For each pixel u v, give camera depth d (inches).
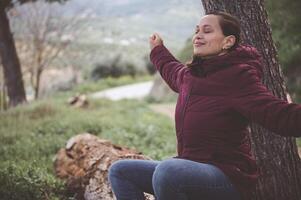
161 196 124.6
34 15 986.7
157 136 461.7
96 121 495.2
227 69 124.3
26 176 235.1
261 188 182.2
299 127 113.8
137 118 617.6
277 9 703.1
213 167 123.6
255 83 121.7
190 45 1019.3
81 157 244.1
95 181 217.6
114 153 228.4
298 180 184.5
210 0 184.1
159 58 156.3
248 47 130.4
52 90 1294.3
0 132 438.3
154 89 981.8
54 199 224.2
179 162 123.3
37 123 491.2
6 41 700.0
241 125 125.6
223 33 128.5
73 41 1071.6
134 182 142.4
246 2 179.3
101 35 2293.3
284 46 644.1
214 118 123.6
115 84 1342.3
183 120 128.6
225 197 124.2
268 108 116.2
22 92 716.0
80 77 1509.6
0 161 305.9
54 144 359.6
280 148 180.4
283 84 184.5
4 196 212.7
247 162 127.2
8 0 671.8
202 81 127.0
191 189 122.6
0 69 837.2
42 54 1048.8
